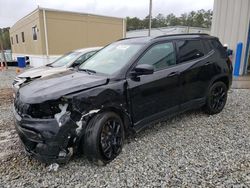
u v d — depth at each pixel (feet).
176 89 12.90
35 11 54.13
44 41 53.88
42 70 20.84
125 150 11.09
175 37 13.56
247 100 19.80
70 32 57.31
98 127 9.40
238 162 9.89
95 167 9.75
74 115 9.04
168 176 9.03
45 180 8.96
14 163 10.14
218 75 15.40
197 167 9.57
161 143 11.79
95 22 61.31
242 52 30.09
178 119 15.21
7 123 15.16
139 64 11.43
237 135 12.65
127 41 13.70
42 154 8.91
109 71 11.34
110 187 8.51
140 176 9.09
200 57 14.44
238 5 29.09
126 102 10.69
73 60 22.61
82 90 9.39
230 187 8.30
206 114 15.96
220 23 30.94
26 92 9.76
